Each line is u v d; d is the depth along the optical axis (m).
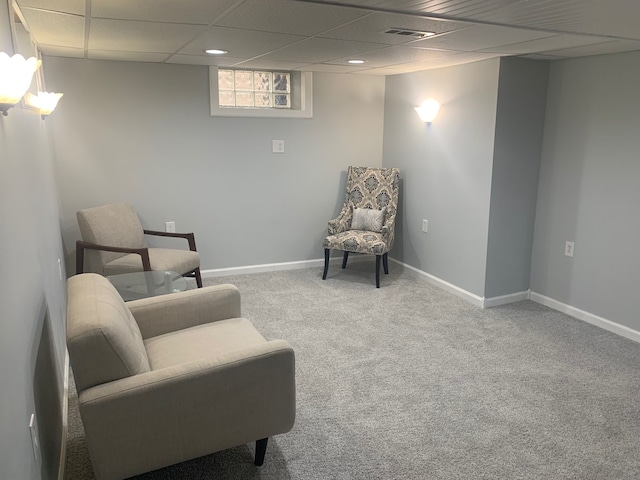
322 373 2.90
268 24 2.40
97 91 3.98
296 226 4.95
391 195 4.68
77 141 4.01
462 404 2.59
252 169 4.64
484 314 3.81
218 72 4.43
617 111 3.27
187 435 1.82
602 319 3.54
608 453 2.20
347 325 3.60
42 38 2.89
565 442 2.28
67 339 1.65
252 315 3.78
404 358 3.09
